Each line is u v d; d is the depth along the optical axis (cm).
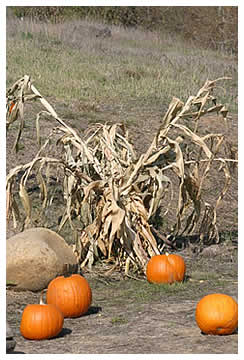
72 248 762
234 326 560
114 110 1281
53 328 569
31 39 1756
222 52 2127
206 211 823
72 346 551
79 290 618
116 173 773
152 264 702
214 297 566
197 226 908
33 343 561
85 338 568
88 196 752
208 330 560
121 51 1841
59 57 1606
